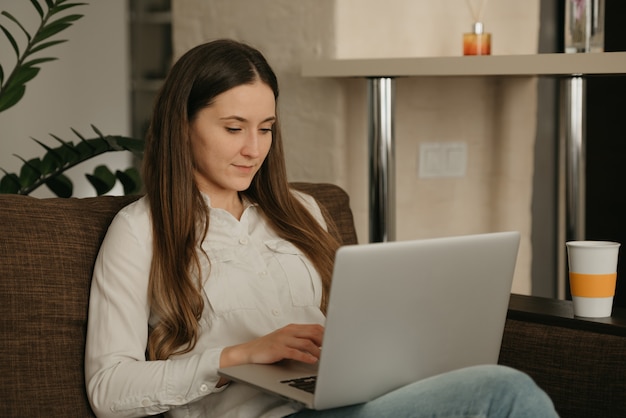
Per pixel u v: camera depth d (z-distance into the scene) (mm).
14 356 1828
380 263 1588
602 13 3004
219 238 2043
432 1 3355
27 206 1932
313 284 2121
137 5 4328
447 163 3551
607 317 2047
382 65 2889
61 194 2811
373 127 2982
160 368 1832
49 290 1878
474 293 1758
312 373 1787
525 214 3773
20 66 2727
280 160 2189
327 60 2986
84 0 4184
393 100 2982
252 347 1835
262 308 2016
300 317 2086
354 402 1671
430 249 1651
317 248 2154
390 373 1689
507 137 3713
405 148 3414
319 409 1626
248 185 2059
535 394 1577
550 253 3990
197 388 1827
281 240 2135
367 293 1592
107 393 1833
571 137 3340
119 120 4328
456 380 1615
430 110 3484
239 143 2014
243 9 3314
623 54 2549
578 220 3371
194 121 2020
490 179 3697
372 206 3008
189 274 1975
